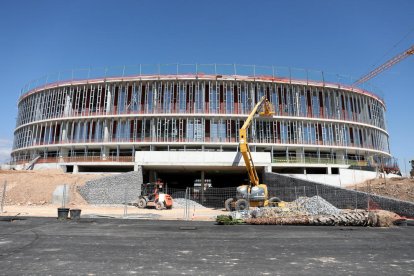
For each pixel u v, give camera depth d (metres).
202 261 8.66
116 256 9.24
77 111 47.12
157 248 10.57
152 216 22.41
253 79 47.06
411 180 31.50
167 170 43.19
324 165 43.09
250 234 14.17
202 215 24.70
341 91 49.41
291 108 46.97
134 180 35.50
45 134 47.78
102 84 47.69
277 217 18.98
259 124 46.03
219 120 45.84
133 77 47.03
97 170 44.44
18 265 8.05
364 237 13.44
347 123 48.09
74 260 8.66
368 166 42.03
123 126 45.91
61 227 15.85
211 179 54.75
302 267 8.05
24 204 29.33
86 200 31.31
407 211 21.19
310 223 17.86
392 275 7.36
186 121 45.56
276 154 46.50
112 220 19.67
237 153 38.75
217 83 47.00
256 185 27.52
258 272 7.54
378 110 53.44
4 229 14.97
